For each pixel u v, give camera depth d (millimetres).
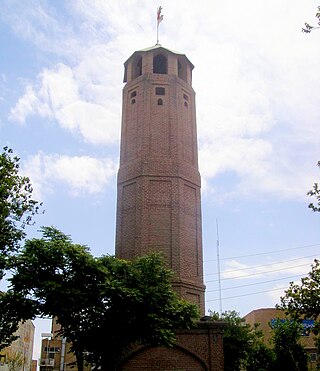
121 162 37188
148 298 24906
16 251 22641
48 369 84250
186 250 33719
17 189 22078
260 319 62656
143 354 29422
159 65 41000
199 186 36969
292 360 35781
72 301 23156
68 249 24375
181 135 37125
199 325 30031
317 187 21391
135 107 38188
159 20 42031
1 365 61062
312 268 23250
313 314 23297
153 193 34625
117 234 34781
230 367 36844
